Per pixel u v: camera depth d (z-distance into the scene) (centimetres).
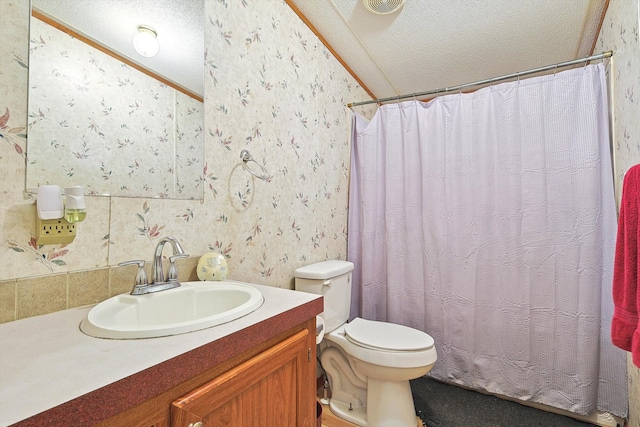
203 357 58
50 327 66
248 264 134
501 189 176
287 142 159
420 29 172
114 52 91
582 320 155
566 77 161
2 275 69
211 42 118
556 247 162
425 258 196
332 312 164
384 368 140
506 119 175
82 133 83
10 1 72
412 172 202
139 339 59
